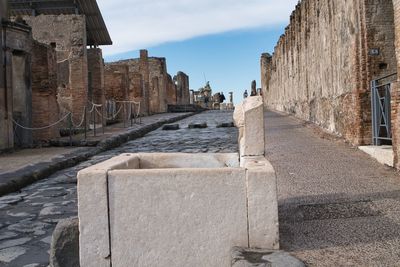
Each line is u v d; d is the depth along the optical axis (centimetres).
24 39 1427
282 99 2720
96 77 2373
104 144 1427
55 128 1666
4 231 555
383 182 593
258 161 383
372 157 799
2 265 441
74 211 649
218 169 341
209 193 338
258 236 337
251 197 336
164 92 4209
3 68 1303
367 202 484
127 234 341
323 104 1314
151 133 2022
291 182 612
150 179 339
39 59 1602
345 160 785
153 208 339
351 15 955
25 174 876
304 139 1128
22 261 451
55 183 875
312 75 1534
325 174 664
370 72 911
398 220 418
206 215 338
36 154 1222
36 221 599
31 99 1511
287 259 310
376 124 870
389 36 907
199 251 339
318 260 325
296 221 427
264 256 316
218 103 7069
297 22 1941
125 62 3847
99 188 340
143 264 341
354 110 934
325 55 1273
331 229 397
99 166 364
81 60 2180
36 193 786
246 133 428
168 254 340
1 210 664
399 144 676
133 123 2378
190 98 6900
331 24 1172
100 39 2677
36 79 1600
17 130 1421
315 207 473
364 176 639
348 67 989
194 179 338
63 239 369
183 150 1302
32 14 2344
